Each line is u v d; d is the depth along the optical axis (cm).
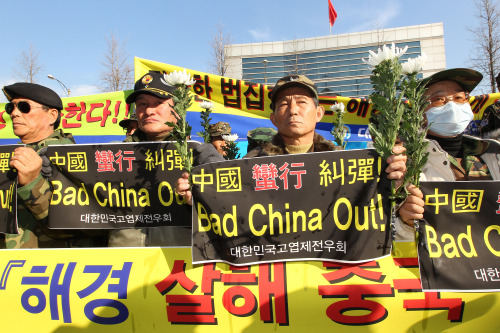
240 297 180
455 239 180
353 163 187
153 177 220
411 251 184
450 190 182
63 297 190
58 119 277
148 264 193
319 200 187
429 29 3528
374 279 177
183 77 189
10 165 217
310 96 230
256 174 192
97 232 245
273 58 3544
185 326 182
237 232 188
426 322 171
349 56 3662
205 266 190
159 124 256
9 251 208
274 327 176
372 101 176
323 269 182
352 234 182
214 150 224
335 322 173
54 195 222
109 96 505
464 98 245
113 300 187
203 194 192
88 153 222
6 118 518
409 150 172
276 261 185
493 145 244
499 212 180
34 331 191
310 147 238
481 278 174
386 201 182
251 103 493
